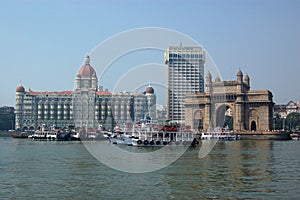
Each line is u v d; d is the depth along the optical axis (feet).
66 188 148.25
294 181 160.45
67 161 236.22
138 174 177.88
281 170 192.34
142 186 151.02
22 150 341.62
